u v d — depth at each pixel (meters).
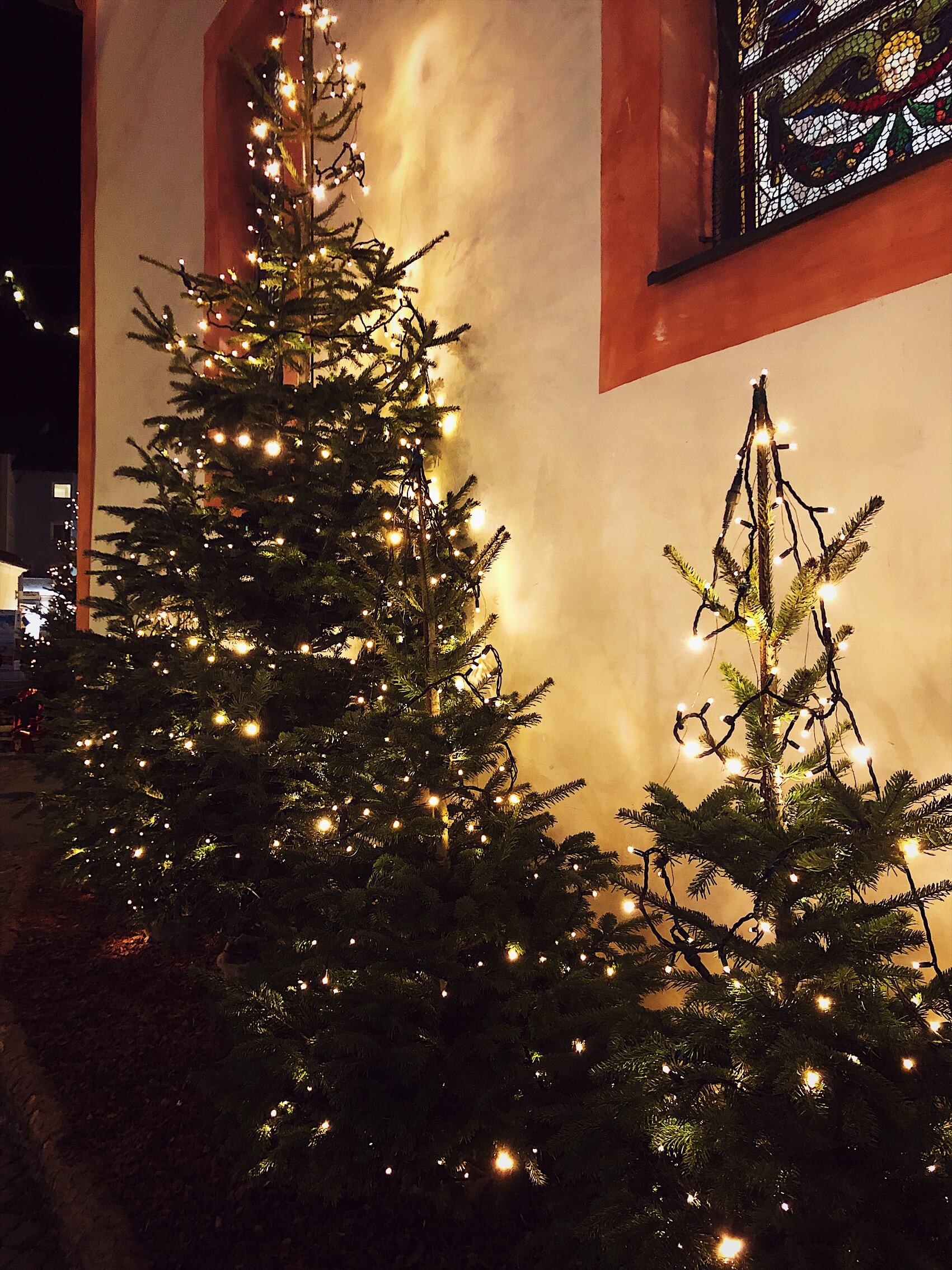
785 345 2.47
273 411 3.53
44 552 37.81
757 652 2.54
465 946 2.26
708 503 2.71
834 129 2.78
